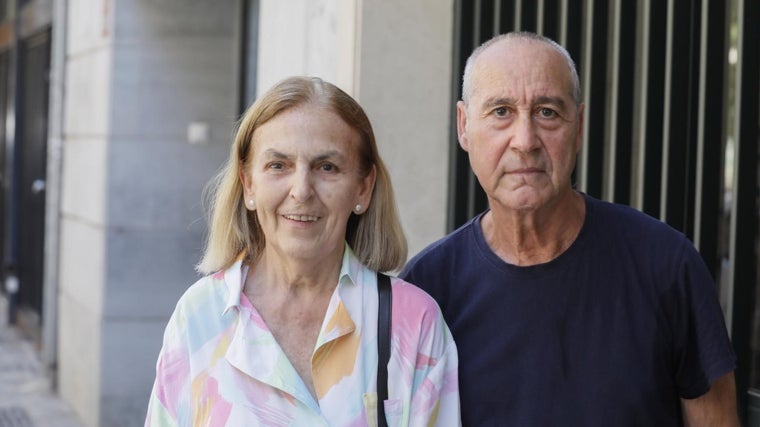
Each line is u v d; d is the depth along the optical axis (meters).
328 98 2.20
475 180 3.78
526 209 2.24
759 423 2.89
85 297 6.73
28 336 9.44
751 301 2.94
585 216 2.33
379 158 2.30
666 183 3.00
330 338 2.19
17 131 10.10
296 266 2.20
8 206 10.73
